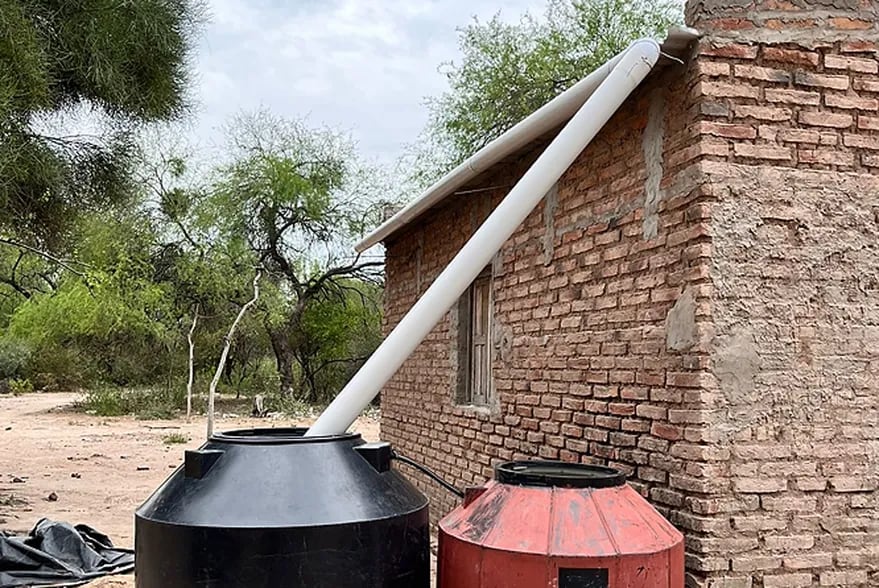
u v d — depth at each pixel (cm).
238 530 263
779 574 396
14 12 718
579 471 336
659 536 296
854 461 408
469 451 725
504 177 656
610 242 493
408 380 920
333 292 2844
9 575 593
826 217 414
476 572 289
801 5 416
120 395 2494
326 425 325
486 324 745
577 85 444
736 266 404
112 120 910
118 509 948
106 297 2141
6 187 792
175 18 890
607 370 490
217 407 2569
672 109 433
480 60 2127
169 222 2506
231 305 2559
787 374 405
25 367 3322
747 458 398
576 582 277
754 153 408
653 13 2056
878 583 404
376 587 277
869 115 421
